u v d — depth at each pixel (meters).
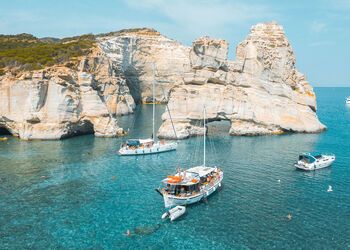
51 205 44.28
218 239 35.75
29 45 136.25
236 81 89.62
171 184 45.28
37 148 74.56
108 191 49.16
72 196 47.31
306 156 60.88
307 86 99.94
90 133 92.75
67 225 38.97
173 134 84.12
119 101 127.75
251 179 53.62
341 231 36.97
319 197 46.19
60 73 87.81
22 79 85.88
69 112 86.00
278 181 52.66
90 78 92.44
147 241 35.56
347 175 55.50
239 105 87.44
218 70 88.44
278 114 90.12
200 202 45.19
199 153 70.44
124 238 36.19
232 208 43.12
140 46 172.88
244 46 91.62
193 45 88.19
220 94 87.56
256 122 88.31
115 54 155.12
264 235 36.38
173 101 87.12
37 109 84.69
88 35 168.12
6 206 43.88
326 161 59.84
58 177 55.25
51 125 83.94
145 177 55.41
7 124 88.12
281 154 68.38
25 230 37.78
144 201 45.62
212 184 48.31
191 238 36.06
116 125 90.44
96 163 63.50
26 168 59.88
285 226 38.22
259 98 89.50
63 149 73.88
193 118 86.81
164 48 179.00
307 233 36.66
